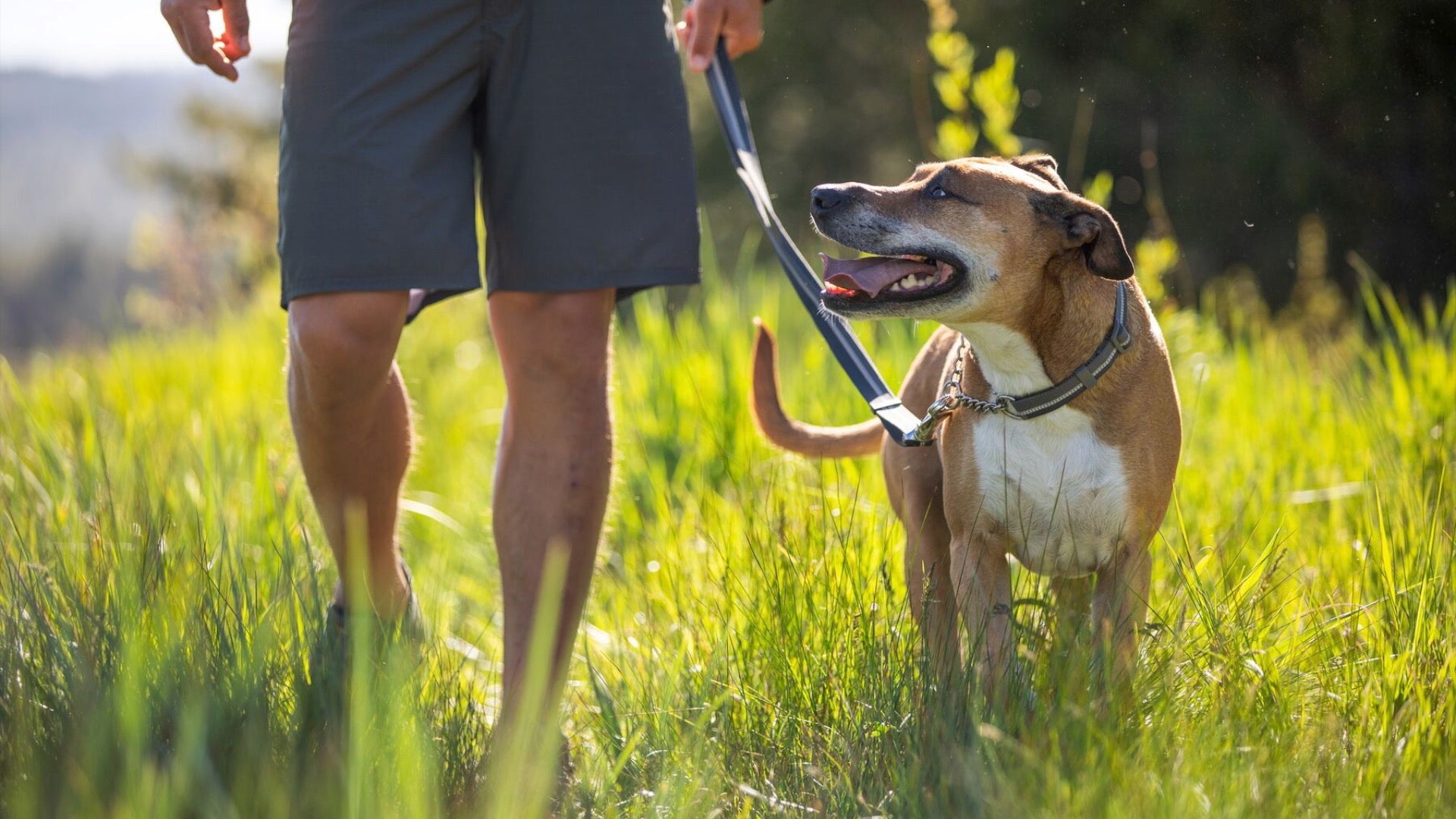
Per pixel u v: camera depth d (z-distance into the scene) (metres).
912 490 3.29
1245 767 2.34
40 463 4.33
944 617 3.08
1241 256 10.66
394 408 2.95
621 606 3.86
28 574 3.01
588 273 2.78
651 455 4.80
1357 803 2.30
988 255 2.90
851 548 3.44
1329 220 10.39
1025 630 2.91
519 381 2.85
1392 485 3.61
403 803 2.11
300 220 2.62
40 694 2.44
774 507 3.66
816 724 2.74
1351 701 2.67
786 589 3.06
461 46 2.67
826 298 3.02
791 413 4.89
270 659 2.60
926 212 2.95
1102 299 2.91
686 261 2.89
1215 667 2.75
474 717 2.76
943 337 3.47
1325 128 10.53
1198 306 9.83
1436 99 10.12
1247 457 4.16
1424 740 2.49
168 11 2.90
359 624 1.95
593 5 2.74
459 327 9.18
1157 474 2.96
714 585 3.51
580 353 2.83
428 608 3.95
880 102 13.86
